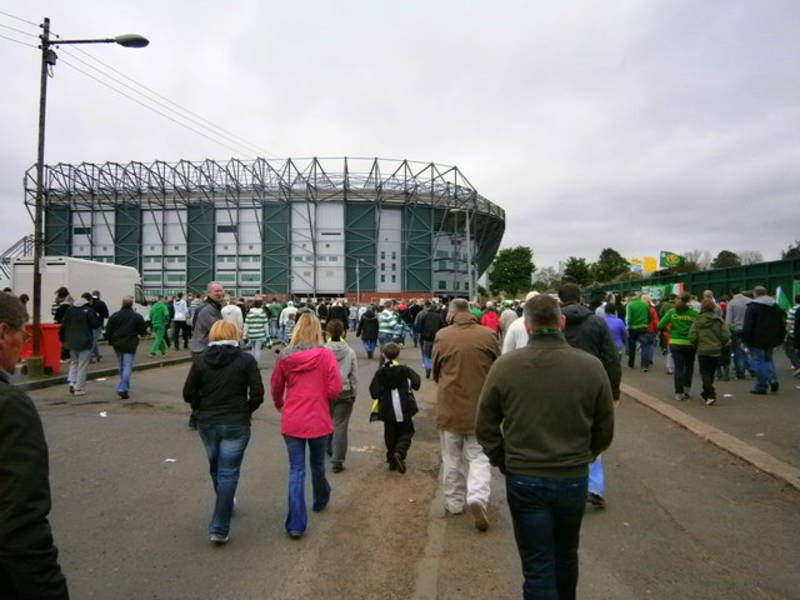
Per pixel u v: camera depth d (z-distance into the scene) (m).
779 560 3.80
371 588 3.53
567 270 57.38
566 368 2.68
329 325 6.24
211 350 4.34
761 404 9.12
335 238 55.06
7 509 1.63
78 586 3.50
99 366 14.55
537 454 2.62
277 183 55.09
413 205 56.88
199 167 54.25
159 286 54.91
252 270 54.44
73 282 21.36
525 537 2.62
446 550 4.10
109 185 55.53
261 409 9.58
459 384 4.72
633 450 6.61
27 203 55.16
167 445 7.03
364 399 10.81
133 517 4.68
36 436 1.74
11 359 1.83
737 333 12.08
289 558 3.96
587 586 3.49
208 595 3.42
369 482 5.80
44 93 12.66
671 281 29.78
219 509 4.15
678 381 9.62
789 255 42.97
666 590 3.43
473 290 62.88
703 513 4.66
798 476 5.28
